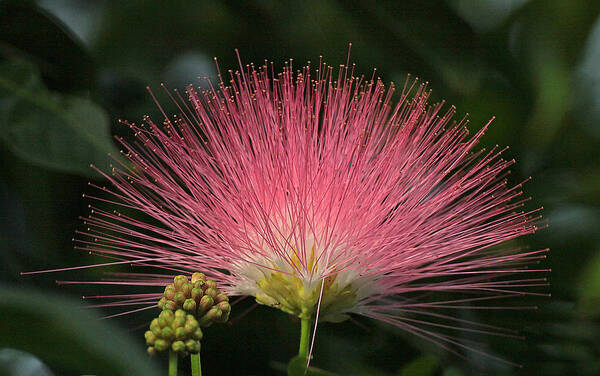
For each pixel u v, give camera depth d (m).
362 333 0.32
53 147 0.31
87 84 0.32
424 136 0.31
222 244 0.30
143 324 0.30
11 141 0.30
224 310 0.29
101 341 0.28
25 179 0.32
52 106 0.31
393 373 0.32
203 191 0.30
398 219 0.30
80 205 0.32
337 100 0.31
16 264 0.30
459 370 0.31
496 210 0.30
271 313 0.32
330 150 0.30
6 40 0.32
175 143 0.30
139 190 0.31
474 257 0.32
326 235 0.30
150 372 0.28
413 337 0.32
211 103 0.31
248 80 0.31
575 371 0.32
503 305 0.32
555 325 0.32
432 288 0.30
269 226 0.30
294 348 0.32
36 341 0.28
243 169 0.30
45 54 0.32
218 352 0.31
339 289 0.30
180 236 0.30
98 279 0.30
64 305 0.28
